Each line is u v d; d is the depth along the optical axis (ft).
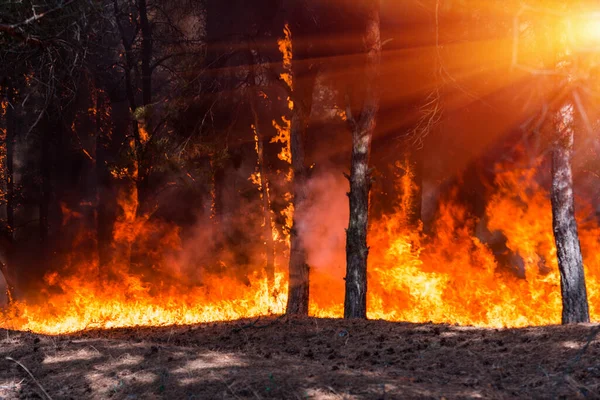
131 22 104.42
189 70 61.36
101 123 106.93
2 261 94.32
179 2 88.84
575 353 22.41
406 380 20.11
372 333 31.04
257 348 30.30
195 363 22.47
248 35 60.49
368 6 44.78
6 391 21.50
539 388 18.99
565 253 36.58
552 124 23.52
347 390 18.35
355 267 43.34
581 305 36.11
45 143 97.50
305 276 49.62
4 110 95.04
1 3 35.55
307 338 31.83
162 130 69.21
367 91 44.52
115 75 102.58
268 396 18.39
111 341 26.96
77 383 21.67
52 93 41.50
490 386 19.62
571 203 36.78
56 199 107.14
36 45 37.78
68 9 38.01
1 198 99.86
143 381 20.97
